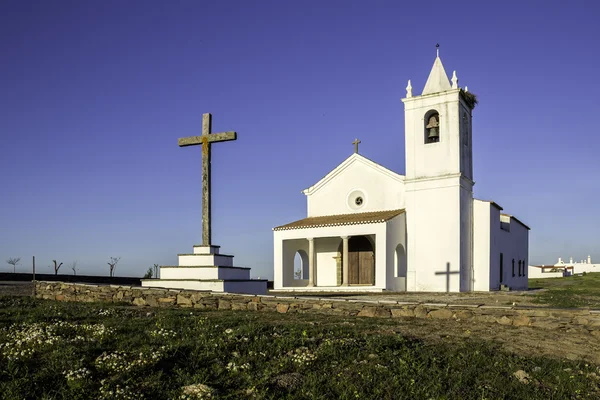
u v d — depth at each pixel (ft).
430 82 100.48
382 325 36.01
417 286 95.45
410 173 99.19
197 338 29.14
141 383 22.00
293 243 105.40
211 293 49.14
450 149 95.81
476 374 24.71
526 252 137.90
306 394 21.75
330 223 95.20
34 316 36.55
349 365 25.29
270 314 42.34
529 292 87.30
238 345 27.94
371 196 104.06
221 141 59.06
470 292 88.53
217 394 21.29
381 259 89.25
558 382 24.12
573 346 30.73
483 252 98.58
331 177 109.81
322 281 107.55
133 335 30.12
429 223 95.96
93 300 54.13
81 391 20.61
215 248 60.39
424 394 22.18
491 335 33.17
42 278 98.32
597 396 22.80
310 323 35.91
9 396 19.60
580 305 52.08
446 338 31.76
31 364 23.44
